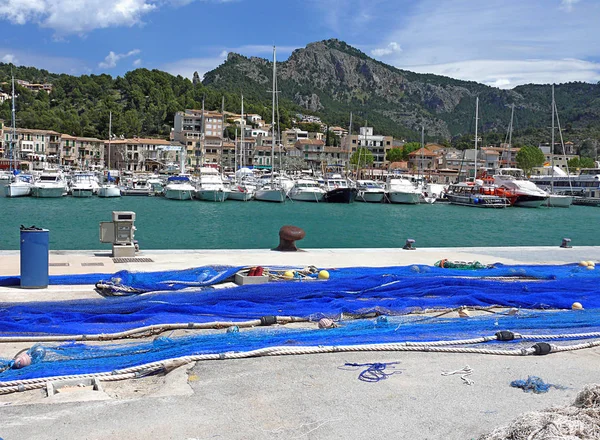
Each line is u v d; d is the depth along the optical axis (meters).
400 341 7.70
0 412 5.22
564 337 8.20
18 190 79.19
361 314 9.30
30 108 181.25
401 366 6.85
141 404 5.48
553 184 100.25
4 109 180.38
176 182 90.50
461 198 87.31
